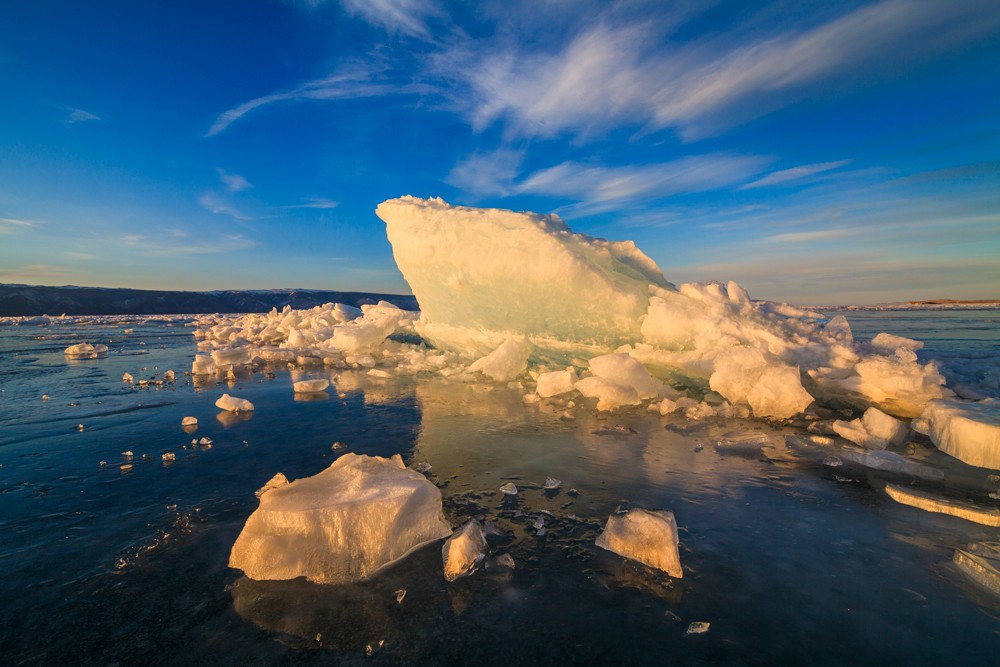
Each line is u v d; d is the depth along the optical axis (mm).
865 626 1667
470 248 7074
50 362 9852
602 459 3506
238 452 3662
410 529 2160
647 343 6375
